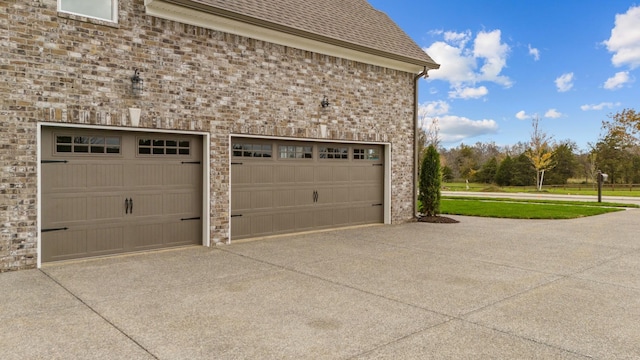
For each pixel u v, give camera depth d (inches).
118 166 287.3
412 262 273.3
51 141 259.8
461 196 970.7
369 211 451.5
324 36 371.9
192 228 323.9
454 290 209.0
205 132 317.1
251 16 325.1
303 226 394.9
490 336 149.2
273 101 354.6
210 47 317.4
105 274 236.8
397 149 463.5
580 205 684.7
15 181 241.9
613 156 1573.6
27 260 247.0
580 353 135.0
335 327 157.6
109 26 271.6
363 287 213.6
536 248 324.2
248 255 292.2
